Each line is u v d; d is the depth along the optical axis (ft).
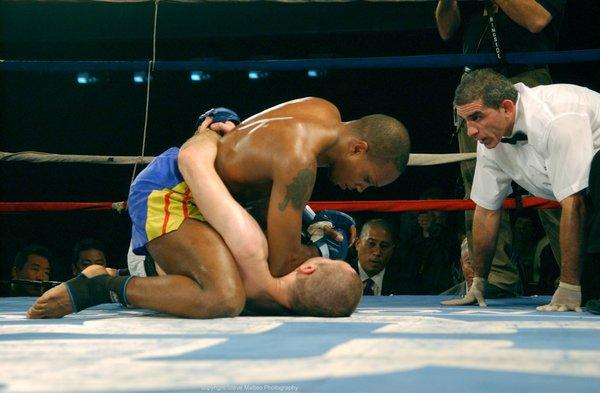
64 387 2.86
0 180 20.84
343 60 11.10
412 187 20.07
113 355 3.92
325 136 7.49
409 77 20.48
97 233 20.38
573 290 8.31
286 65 11.21
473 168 12.14
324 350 4.09
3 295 18.89
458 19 11.53
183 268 7.16
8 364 3.60
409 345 4.25
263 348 4.20
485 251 9.78
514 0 10.68
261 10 16.72
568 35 18.58
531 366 3.40
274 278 7.34
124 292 7.08
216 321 6.51
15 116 21.54
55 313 7.09
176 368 3.37
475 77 8.78
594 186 8.10
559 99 8.76
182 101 21.25
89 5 17.42
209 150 7.60
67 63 11.64
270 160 7.25
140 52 21.11
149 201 7.50
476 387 2.78
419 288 14.49
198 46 20.98
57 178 21.16
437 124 20.38
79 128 21.52
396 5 15.75
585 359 3.66
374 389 2.73
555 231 11.68
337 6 15.98
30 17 17.69
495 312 8.05
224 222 7.15
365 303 10.47
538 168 9.07
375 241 14.39
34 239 20.20
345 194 20.08
